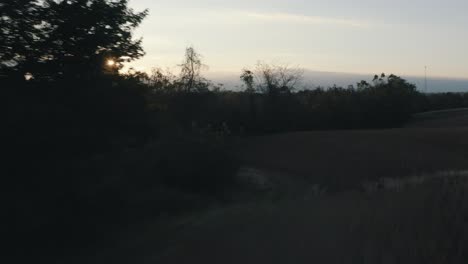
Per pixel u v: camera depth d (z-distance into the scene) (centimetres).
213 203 2366
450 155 4678
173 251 1155
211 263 961
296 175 3922
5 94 1419
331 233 937
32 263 1270
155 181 2356
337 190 2741
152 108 2180
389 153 4875
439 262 694
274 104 7425
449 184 1208
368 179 3322
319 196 2078
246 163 4572
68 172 1559
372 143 5566
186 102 5797
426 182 1475
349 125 8244
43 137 1470
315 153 5112
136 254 1235
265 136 6588
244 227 1266
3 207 1365
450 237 781
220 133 4284
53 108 1550
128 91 1888
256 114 7269
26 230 1373
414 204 1063
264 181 3453
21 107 1420
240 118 7088
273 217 1338
